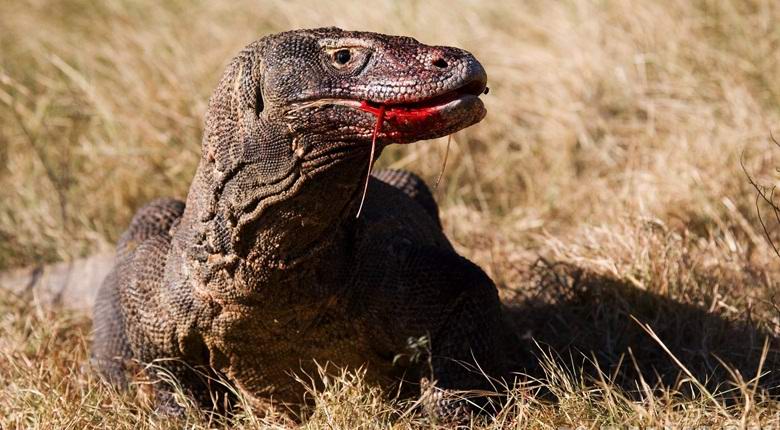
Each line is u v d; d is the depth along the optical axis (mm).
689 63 26953
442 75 12875
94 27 34438
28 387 17031
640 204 20734
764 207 21641
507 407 14984
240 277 14508
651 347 17750
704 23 27672
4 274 24500
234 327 15039
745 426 13641
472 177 25547
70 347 19141
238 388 16016
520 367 17266
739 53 26734
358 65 13344
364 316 15336
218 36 31719
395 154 26266
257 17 33062
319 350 15383
